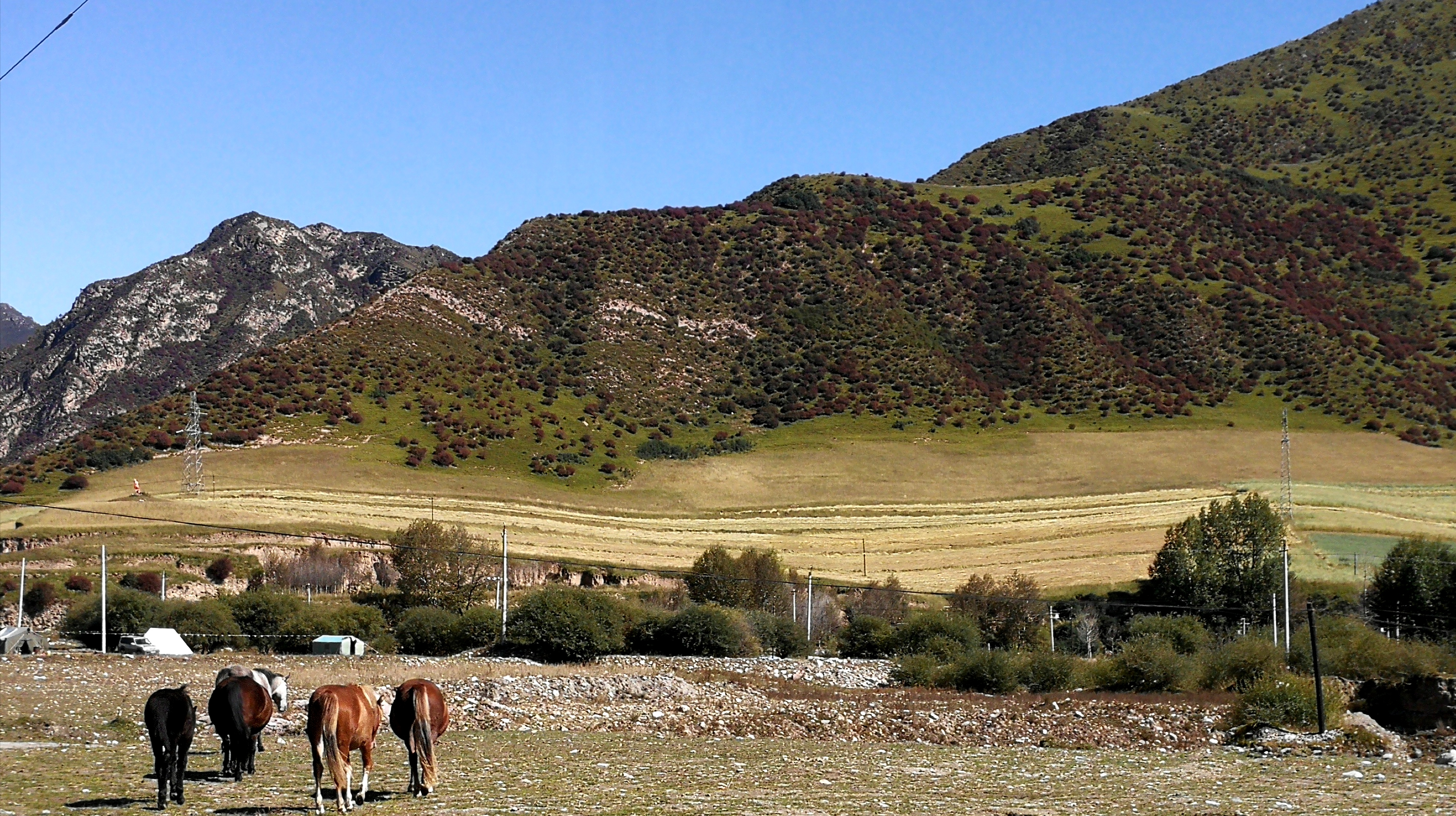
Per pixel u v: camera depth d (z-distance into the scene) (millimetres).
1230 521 80438
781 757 28875
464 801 19938
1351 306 188125
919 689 51219
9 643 55656
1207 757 32000
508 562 86812
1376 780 26438
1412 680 41000
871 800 21656
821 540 106625
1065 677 52125
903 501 124688
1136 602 81125
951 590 84750
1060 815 20391
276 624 66000
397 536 84000
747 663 61062
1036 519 112188
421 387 150750
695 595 80000
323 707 18484
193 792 20312
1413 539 80250
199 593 80250
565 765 25719
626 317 187125
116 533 87688
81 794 19688
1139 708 42031
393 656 59938
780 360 180500
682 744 31391
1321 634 58094
